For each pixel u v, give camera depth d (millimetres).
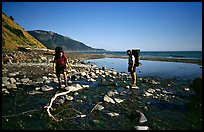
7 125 7016
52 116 7957
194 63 39500
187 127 7270
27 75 16703
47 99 10289
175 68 29516
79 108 9227
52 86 13430
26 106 9102
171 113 8742
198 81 10156
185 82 17125
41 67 21250
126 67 32562
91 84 15258
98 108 9133
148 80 17875
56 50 12695
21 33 64312
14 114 8062
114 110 9070
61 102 9805
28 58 28734
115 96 11695
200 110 9078
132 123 7602
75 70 21844
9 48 42750
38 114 8188
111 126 7293
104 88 13883
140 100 10875
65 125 7262
